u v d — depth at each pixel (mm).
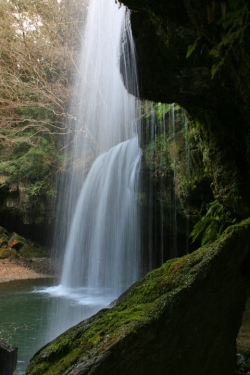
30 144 15344
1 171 15023
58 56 15336
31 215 15250
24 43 15055
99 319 2801
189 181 7113
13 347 4180
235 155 4496
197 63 3779
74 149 15445
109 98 14273
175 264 2938
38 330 7008
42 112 16172
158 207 10000
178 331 2611
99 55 13367
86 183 13195
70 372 2262
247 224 2879
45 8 15281
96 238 12391
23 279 12930
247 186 4285
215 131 4672
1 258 14453
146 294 2850
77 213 13312
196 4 2703
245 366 3152
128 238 11203
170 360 2570
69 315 8336
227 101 4098
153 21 3578
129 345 2371
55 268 14602
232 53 2879
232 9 2387
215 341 2857
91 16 13188
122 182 11297
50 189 15078
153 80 4363
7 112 15883
